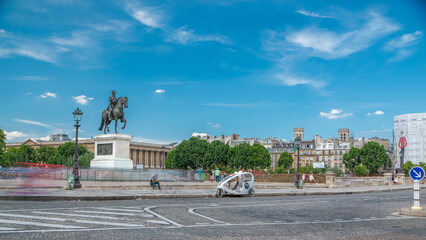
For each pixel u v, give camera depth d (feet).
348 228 51.34
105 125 156.35
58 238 39.01
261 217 61.57
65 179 142.31
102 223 49.39
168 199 94.12
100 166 149.79
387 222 57.77
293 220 58.75
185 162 468.34
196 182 168.55
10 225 45.55
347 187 189.78
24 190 103.65
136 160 628.69
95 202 78.54
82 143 614.34
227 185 114.01
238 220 57.21
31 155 561.84
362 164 519.60
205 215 61.82
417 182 68.74
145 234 42.83
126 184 129.29
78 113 115.55
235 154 497.05
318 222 56.80
